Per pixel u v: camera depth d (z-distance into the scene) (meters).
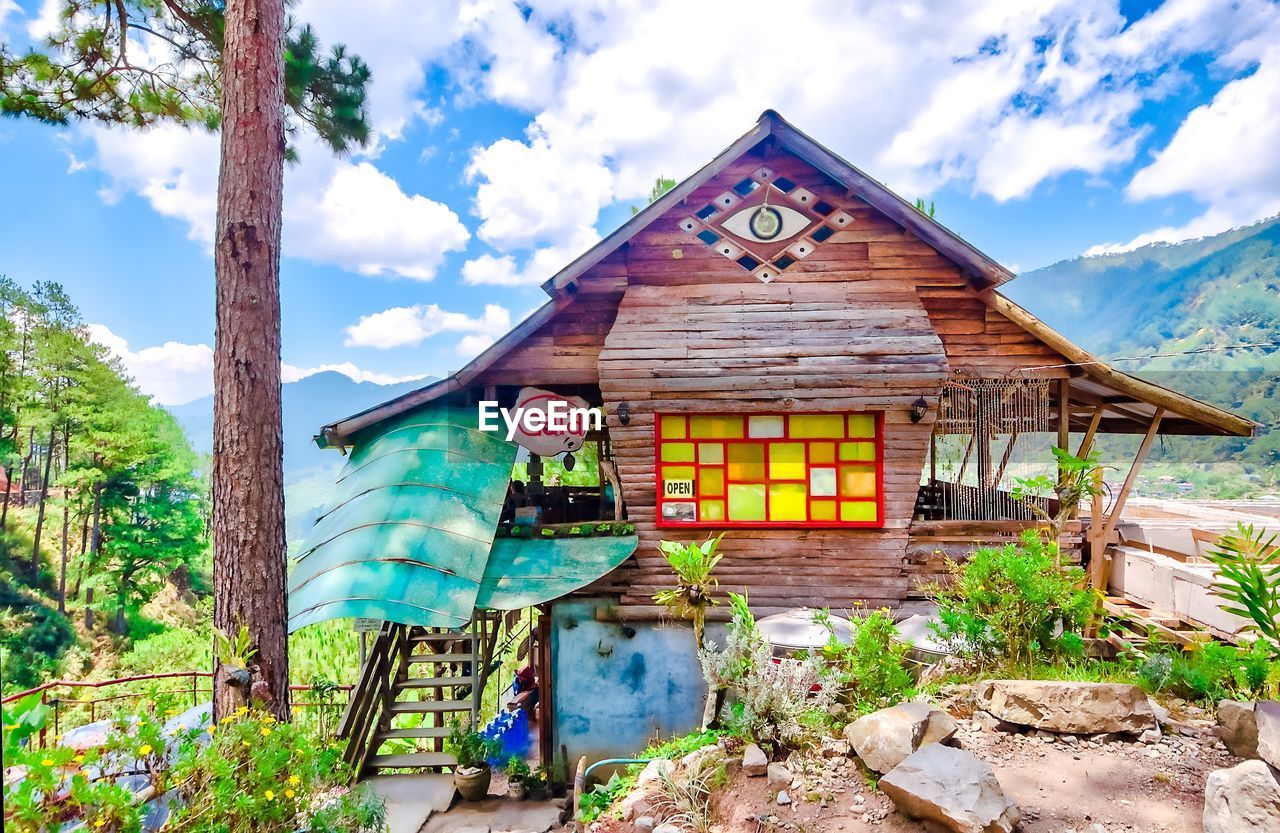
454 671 11.60
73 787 3.91
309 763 5.16
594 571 8.97
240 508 6.97
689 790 5.05
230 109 7.18
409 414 10.70
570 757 9.44
